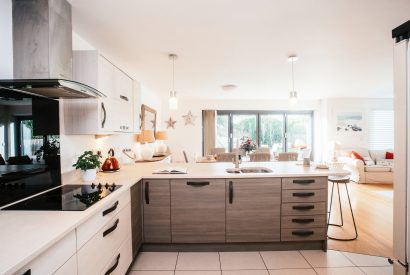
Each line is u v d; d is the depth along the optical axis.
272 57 3.24
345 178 2.83
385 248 2.56
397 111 1.29
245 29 2.37
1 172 1.44
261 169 2.88
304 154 3.04
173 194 2.41
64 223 1.16
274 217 2.44
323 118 7.19
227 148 7.47
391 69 3.89
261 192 2.42
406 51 1.23
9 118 1.52
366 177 5.67
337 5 1.94
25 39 1.62
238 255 2.41
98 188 1.87
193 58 3.25
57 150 2.01
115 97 2.40
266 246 2.50
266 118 7.52
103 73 2.12
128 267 2.01
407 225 1.25
